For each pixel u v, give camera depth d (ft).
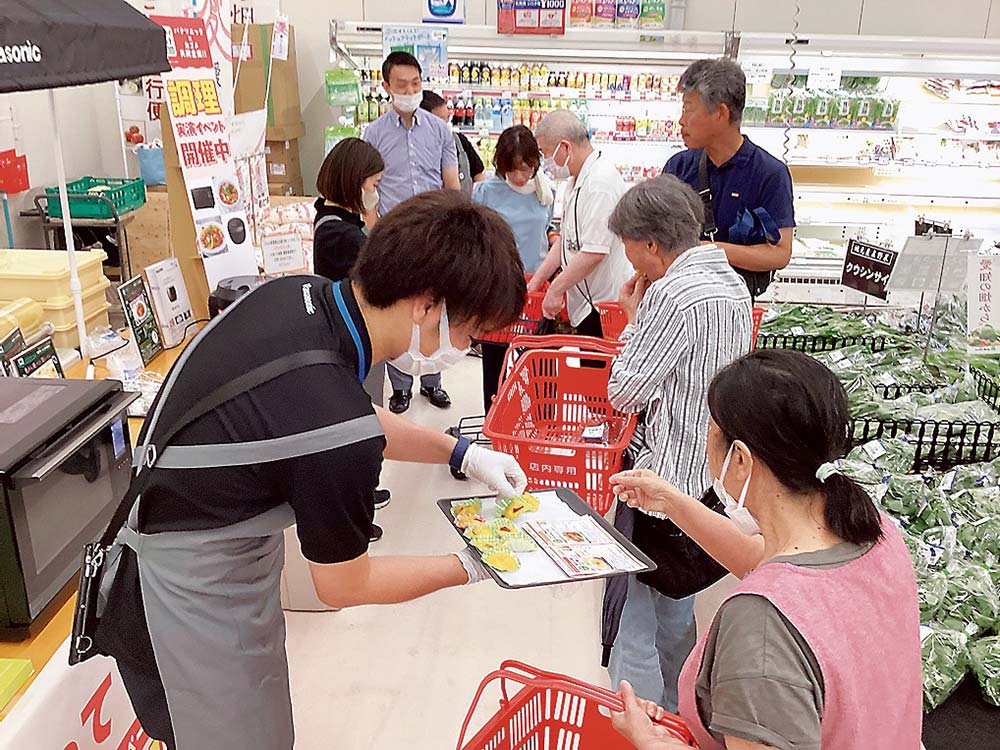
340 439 4.49
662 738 4.37
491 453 6.75
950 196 19.36
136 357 10.10
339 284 4.97
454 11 20.39
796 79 19.07
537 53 19.67
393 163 16.53
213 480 4.74
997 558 8.75
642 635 7.73
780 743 3.50
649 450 7.80
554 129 12.53
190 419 4.75
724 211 11.46
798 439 3.92
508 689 9.43
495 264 4.61
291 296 5.01
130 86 21.89
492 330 4.85
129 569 5.20
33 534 5.75
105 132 23.52
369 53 20.33
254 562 5.28
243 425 4.63
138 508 5.10
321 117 24.43
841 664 3.67
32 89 6.49
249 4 22.06
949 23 22.45
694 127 10.96
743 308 7.46
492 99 20.75
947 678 6.85
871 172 19.94
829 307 15.03
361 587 4.96
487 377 14.51
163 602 5.10
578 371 9.55
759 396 4.00
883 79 19.45
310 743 8.60
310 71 24.07
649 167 20.70
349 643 10.17
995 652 7.06
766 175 11.10
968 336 11.64
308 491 4.53
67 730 5.71
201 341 5.06
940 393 11.38
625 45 19.01
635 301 9.53
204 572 5.05
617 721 4.67
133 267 21.59
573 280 12.61
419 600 11.03
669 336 7.28
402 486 13.82
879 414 10.63
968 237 11.31
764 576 3.91
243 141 12.98
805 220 19.56
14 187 18.75
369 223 12.44
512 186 15.84
